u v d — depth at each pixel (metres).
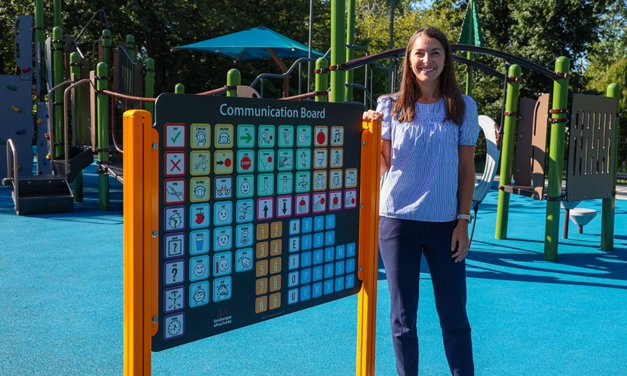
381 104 2.10
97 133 7.75
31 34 9.35
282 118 1.66
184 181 1.42
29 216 7.02
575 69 20.73
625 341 3.00
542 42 19.05
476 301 3.74
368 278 1.99
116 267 4.38
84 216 7.12
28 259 4.61
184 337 1.47
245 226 1.59
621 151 16.33
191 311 1.48
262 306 1.67
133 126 1.26
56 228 6.16
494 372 2.57
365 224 1.97
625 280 4.40
